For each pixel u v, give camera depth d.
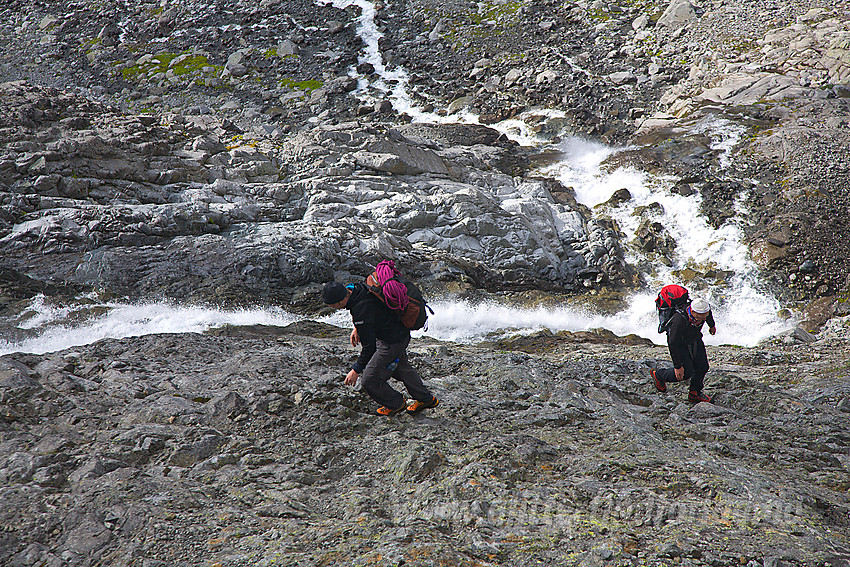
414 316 4.41
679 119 25.27
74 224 13.20
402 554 3.01
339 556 3.07
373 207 18.03
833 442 5.30
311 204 17.36
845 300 16.59
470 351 8.32
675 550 3.15
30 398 4.68
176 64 33.75
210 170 17.52
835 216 18.72
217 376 5.61
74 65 33.47
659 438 5.06
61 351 6.23
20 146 14.37
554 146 25.47
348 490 3.91
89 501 3.48
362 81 32.50
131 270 12.73
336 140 20.39
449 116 29.33
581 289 18.19
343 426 4.69
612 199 21.42
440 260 16.25
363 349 4.45
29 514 3.34
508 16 36.59
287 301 13.09
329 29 37.06
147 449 4.12
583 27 34.44
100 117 17.83
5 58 33.84
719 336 16.39
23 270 12.22
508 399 5.77
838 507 3.80
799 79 25.11
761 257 18.30
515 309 15.35
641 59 30.62
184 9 39.19
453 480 3.91
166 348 6.56
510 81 30.97
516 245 18.22
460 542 3.27
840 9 28.55
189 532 3.30
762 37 28.78
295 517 3.56
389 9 38.91
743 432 5.45
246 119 28.83
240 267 13.49
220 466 4.08
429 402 4.91
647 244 19.56
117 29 37.19
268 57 34.25
